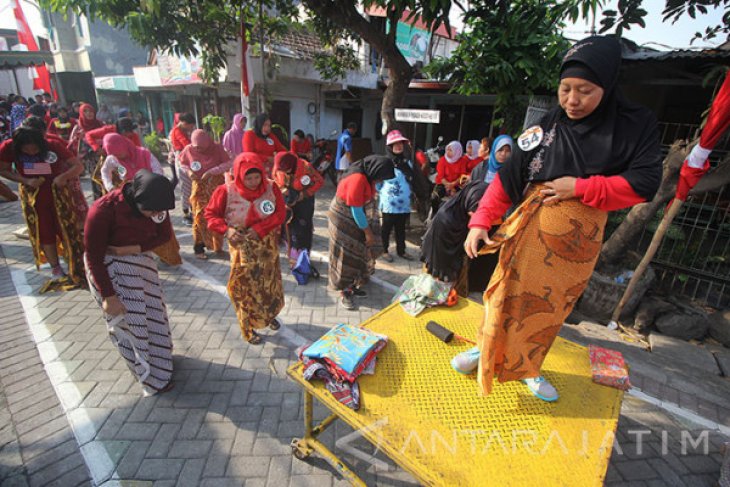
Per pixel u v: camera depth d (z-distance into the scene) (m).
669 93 6.89
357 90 11.14
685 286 4.93
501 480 1.69
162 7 6.75
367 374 2.28
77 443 2.49
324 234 6.58
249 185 3.02
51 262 4.42
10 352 3.31
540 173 1.60
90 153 7.33
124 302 2.61
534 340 1.88
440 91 9.09
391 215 5.38
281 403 2.89
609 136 1.46
